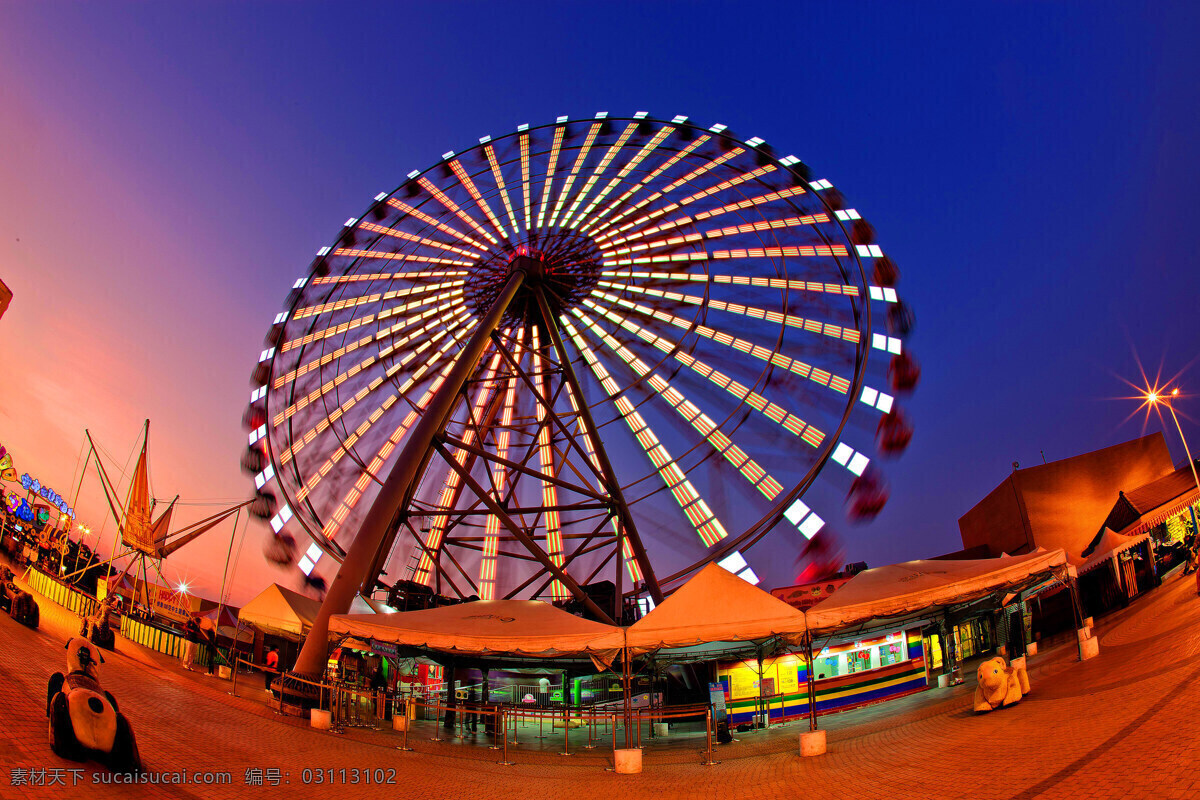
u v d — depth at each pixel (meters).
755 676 20.52
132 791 8.32
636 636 14.81
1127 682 12.24
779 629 14.32
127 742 8.94
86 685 9.46
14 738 8.96
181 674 20.27
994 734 11.27
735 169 33.12
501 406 33.22
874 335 26.98
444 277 33.47
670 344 30.52
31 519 30.73
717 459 27.53
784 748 14.34
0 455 29.84
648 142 34.88
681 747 16.30
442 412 24.47
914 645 20.11
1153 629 16.75
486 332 27.17
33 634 17.36
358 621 17.36
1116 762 8.25
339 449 31.30
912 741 12.20
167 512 31.70
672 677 21.12
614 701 21.83
